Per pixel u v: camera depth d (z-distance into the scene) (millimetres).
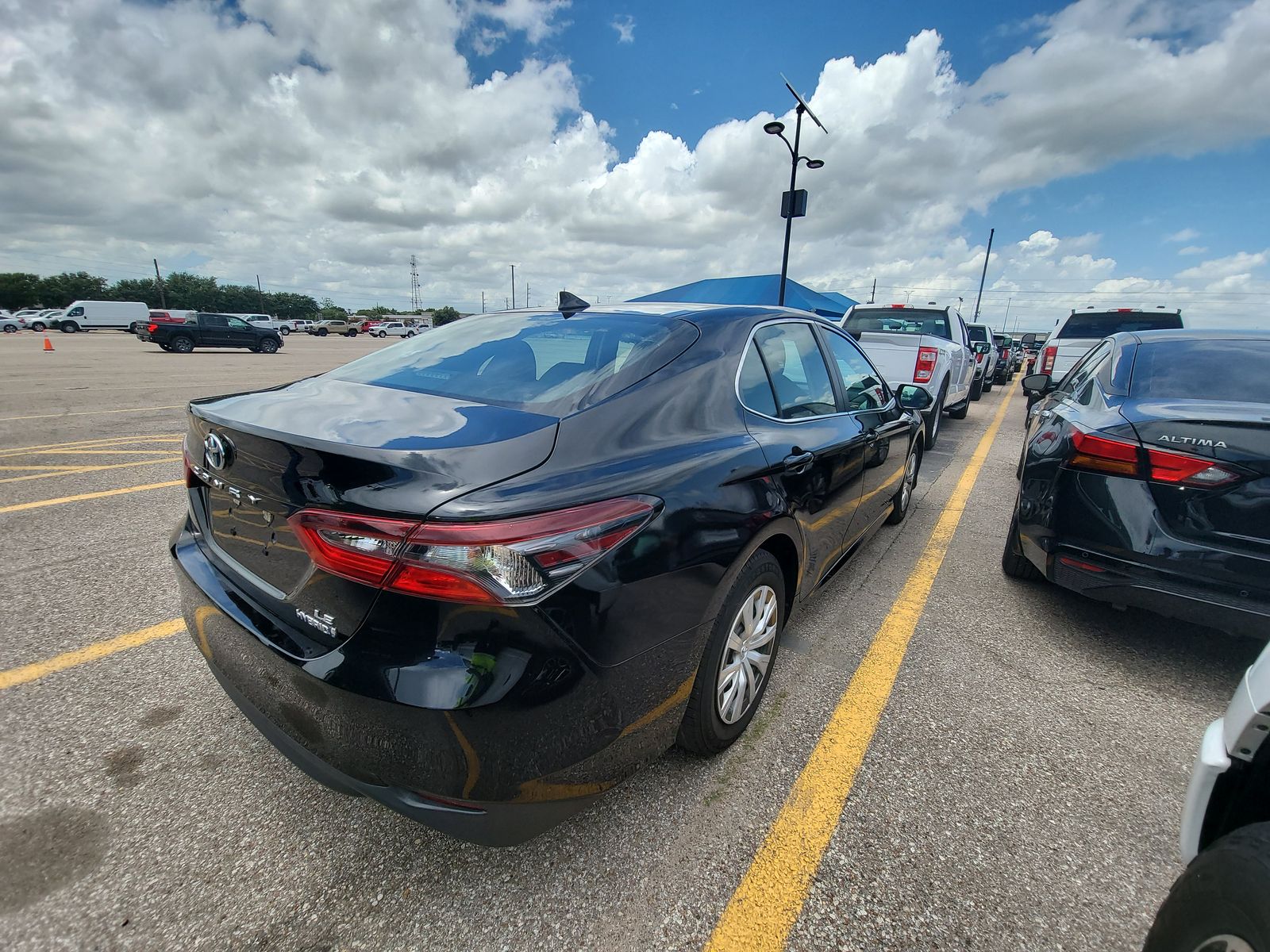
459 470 1462
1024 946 1566
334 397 2025
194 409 1984
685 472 1826
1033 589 3676
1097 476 2732
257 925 1585
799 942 1571
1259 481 2359
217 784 2039
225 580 1856
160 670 2631
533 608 1396
